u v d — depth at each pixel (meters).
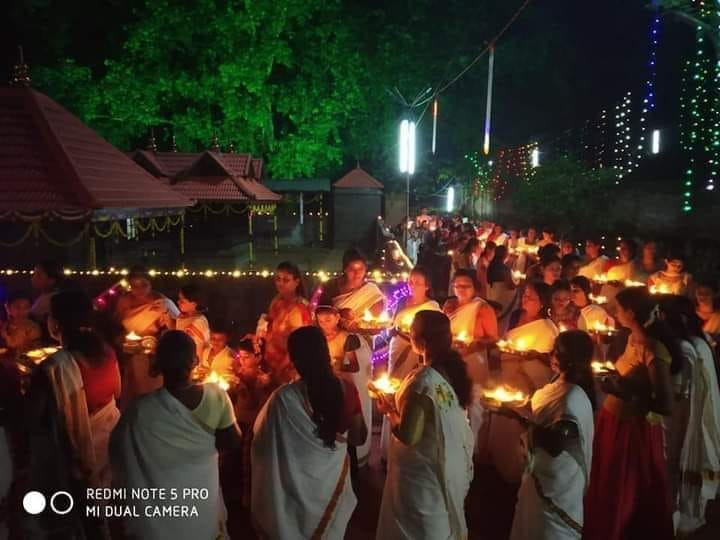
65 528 4.37
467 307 6.07
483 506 5.54
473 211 30.39
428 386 3.76
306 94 28.75
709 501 5.89
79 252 10.05
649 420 4.36
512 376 5.79
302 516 3.78
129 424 3.44
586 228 17.97
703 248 11.74
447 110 30.31
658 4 12.32
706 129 13.19
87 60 28.61
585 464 3.92
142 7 27.52
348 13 28.88
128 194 7.95
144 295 6.55
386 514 4.00
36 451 4.32
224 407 3.66
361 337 6.14
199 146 28.67
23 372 5.14
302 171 29.39
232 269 17.19
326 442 3.79
